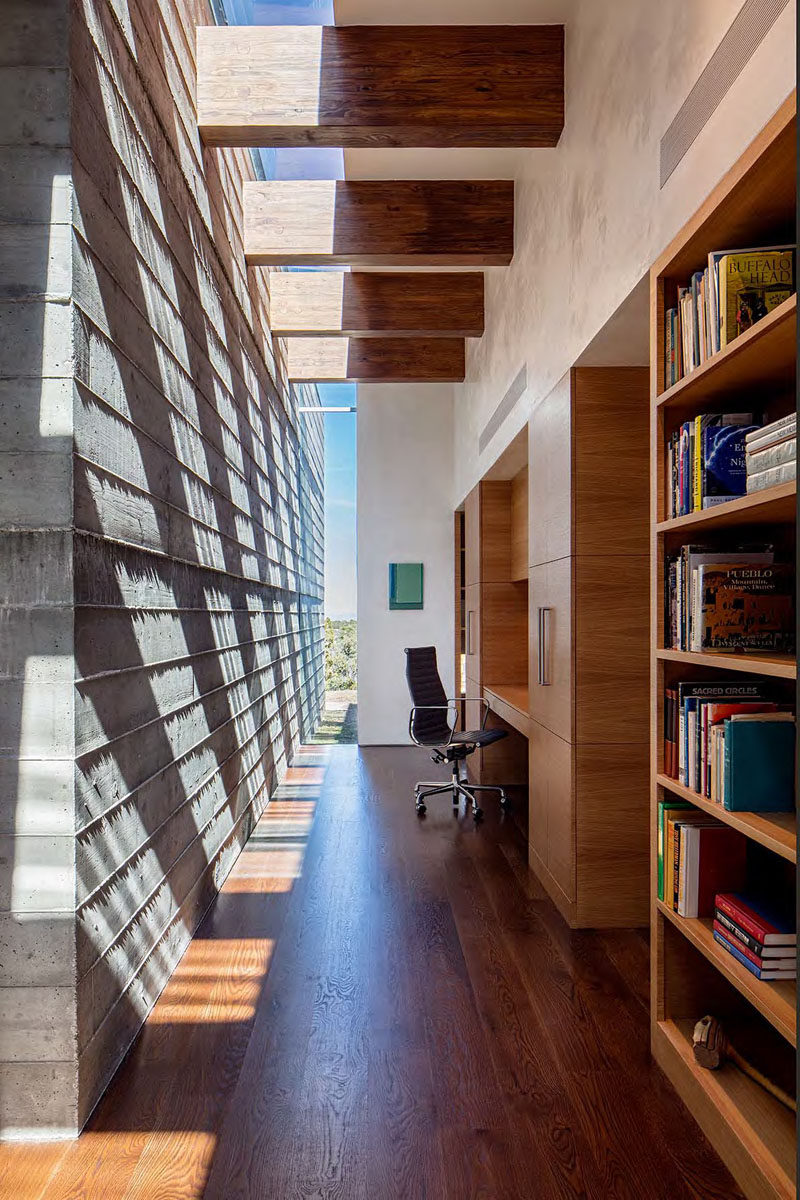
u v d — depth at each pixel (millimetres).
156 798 2926
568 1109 2229
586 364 3545
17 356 2123
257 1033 2633
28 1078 2123
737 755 2045
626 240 2750
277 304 6027
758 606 2238
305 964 3156
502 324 5328
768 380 2207
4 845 2131
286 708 7168
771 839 1786
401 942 3363
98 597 2328
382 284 6047
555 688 3861
